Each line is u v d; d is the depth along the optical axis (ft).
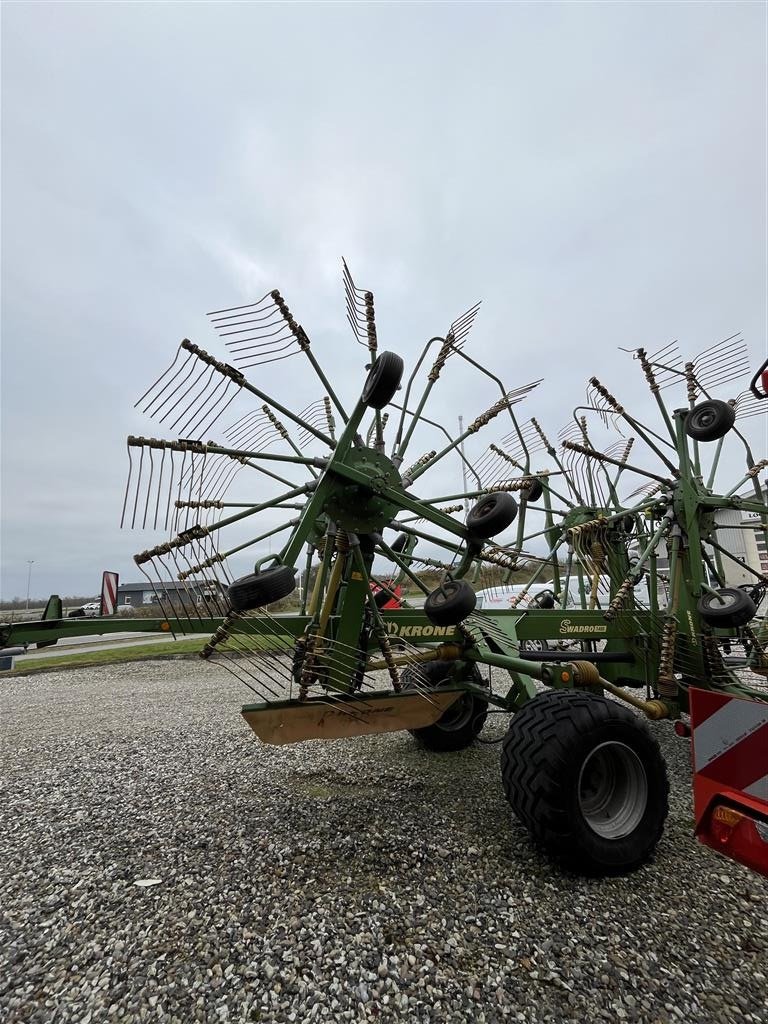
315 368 10.21
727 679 13.91
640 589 18.29
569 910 7.29
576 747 7.99
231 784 12.51
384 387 9.11
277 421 13.53
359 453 10.03
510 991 5.82
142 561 9.02
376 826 9.95
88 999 5.80
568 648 17.53
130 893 7.88
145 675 33.76
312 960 6.32
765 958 6.35
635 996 5.75
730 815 5.98
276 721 8.73
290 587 8.48
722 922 7.05
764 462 16.14
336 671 9.73
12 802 11.81
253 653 9.51
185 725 18.99
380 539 10.55
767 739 5.74
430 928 6.89
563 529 17.33
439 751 14.78
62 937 6.88
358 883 7.99
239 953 6.48
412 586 16.16
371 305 11.04
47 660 42.57
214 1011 5.61
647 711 11.44
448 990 5.84
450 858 8.70
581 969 6.15
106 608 13.26
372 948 6.51
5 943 6.78
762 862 5.64
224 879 8.20
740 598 12.60
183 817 10.64
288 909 7.35
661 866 8.59
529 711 8.73
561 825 7.82
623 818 8.64
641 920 7.08
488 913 7.21
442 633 11.96
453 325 12.69
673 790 12.12
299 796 11.58
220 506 10.65
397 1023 5.41
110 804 11.50
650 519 15.88
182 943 6.69
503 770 8.66
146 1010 5.64
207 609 9.82
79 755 15.49
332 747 15.33
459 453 14.74
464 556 10.84
